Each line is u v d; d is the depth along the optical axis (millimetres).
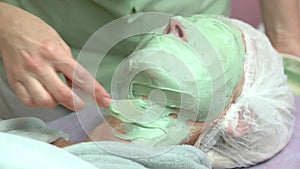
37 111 1066
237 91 829
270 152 866
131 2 963
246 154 846
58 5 994
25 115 1076
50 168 534
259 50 902
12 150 538
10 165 516
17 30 698
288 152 885
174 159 690
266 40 944
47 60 665
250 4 1598
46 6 1003
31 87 672
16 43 685
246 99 833
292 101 931
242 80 840
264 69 890
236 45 835
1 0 1009
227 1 1167
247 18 1615
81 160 586
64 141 759
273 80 888
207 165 741
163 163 689
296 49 1223
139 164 680
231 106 823
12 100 1063
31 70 666
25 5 1014
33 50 672
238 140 826
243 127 819
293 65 1098
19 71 676
